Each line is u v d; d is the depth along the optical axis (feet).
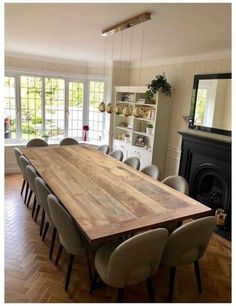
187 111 14.39
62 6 7.48
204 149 12.57
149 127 16.08
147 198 8.16
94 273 7.44
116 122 19.13
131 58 16.87
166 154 16.21
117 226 6.32
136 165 12.06
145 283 7.96
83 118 20.86
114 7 7.33
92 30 9.98
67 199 7.72
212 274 8.61
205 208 7.63
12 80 17.44
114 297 7.29
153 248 5.90
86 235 5.93
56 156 12.82
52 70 18.54
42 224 10.05
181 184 9.65
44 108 19.06
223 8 6.98
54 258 8.86
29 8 7.75
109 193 8.39
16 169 17.78
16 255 8.89
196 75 13.23
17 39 12.56
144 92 15.81
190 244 6.61
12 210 12.21
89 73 20.04
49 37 11.76
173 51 13.32
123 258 5.61
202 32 9.41
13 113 17.89
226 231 11.27
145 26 9.02
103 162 12.19
